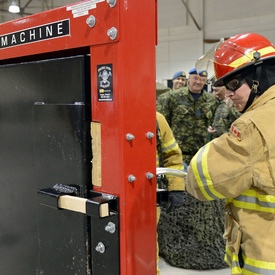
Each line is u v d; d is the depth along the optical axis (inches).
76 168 45.6
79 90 44.7
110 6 40.4
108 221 42.9
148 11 42.3
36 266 53.6
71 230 46.7
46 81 49.0
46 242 50.9
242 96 51.8
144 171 43.8
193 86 144.6
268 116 45.9
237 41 52.1
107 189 43.6
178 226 123.6
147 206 44.6
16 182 56.4
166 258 126.4
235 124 47.0
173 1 396.5
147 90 43.1
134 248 43.4
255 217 49.4
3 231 60.6
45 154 49.9
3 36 56.5
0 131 59.0
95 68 43.2
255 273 48.9
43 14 48.8
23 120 53.6
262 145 45.4
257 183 46.3
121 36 40.1
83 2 43.4
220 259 122.0
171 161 82.2
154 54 43.4
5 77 56.2
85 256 45.4
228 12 363.3
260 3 343.0
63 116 46.5
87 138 45.0
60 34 46.8
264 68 50.1
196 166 49.6
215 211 122.5
